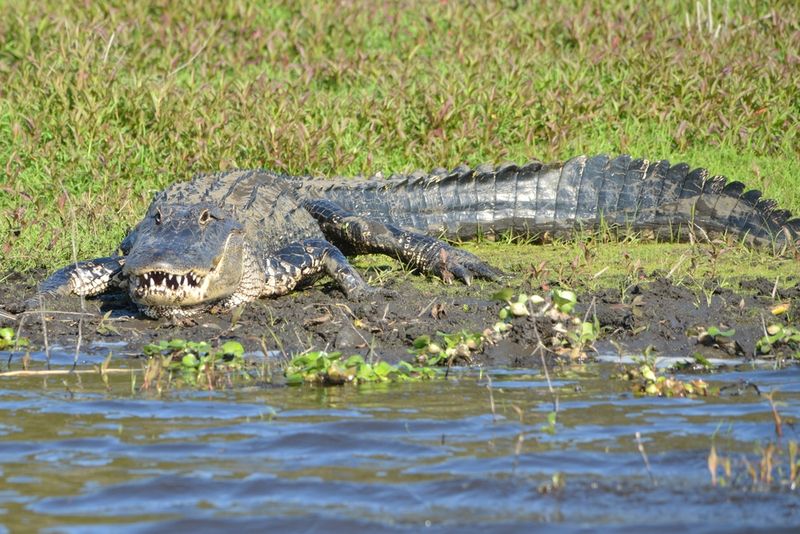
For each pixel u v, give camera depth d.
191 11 26.67
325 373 11.10
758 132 21.58
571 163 18.50
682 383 10.50
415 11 26.94
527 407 9.95
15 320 13.78
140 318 14.23
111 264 15.28
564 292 12.89
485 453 8.53
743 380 10.88
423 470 8.13
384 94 21.83
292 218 16.56
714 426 9.23
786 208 18.42
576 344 12.27
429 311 13.85
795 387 10.72
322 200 17.39
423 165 20.23
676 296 14.23
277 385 10.95
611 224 18.02
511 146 21.09
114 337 13.32
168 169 19.45
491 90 21.22
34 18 25.23
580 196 18.22
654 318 13.39
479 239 18.25
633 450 8.59
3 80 22.48
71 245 16.91
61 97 20.67
